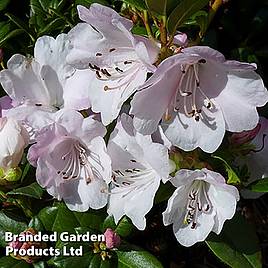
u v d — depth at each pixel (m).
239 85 0.27
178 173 0.28
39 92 0.34
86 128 0.30
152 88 0.27
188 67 0.28
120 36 0.28
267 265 0.42
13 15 0.38
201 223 0.30
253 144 0.34
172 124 0.28
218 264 0.40
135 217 0.31
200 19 0.30
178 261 0.40
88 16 0.27
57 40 0.33
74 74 0.32
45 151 0.31
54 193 0.32
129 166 0.31
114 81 0.29
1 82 0.33
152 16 0.29
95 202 0.32
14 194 0.33
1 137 0.31
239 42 0.44
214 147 0.28
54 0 0.39
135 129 0.28
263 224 0.43
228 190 0.29
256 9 0.44
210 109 0.28
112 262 0.33
